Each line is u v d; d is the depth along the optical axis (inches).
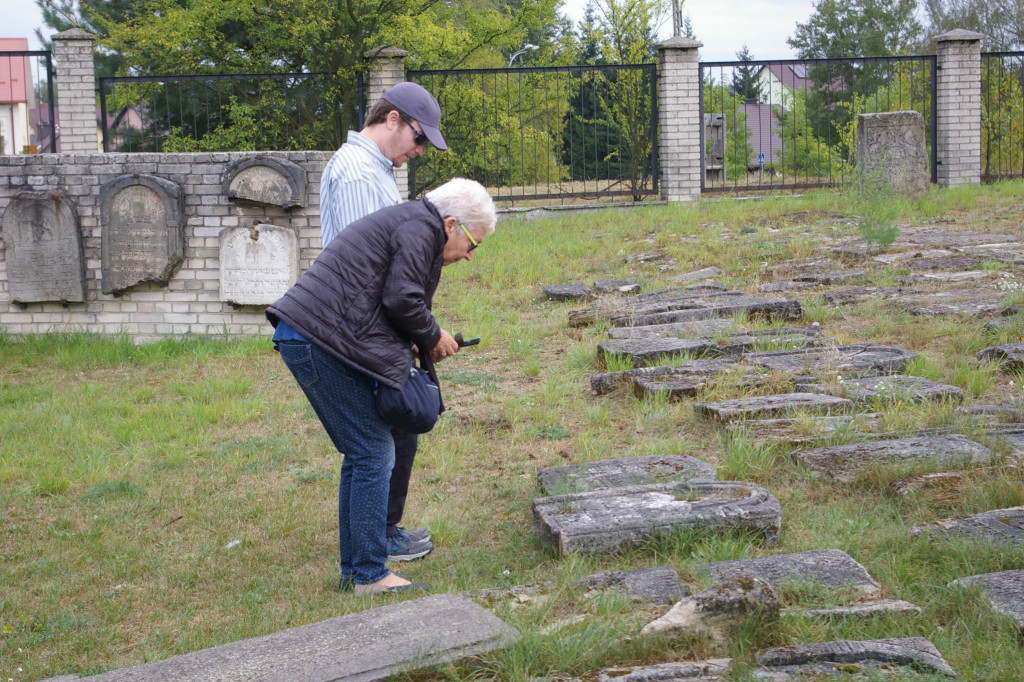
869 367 225.9
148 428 236.8
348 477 140.1
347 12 635.5
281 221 339.9
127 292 344.8
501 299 364.8
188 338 340.5
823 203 523.2
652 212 543.5
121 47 746.8
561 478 171.8
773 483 167.9
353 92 645.3
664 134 611.8
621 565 138.7
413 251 128.6
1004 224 432.1
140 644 129.5
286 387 276.1
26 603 145.3
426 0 721.6
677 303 303.3
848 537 141.0
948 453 166.4
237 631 127.5
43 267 342.0
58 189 340.5
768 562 128.4
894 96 796.6
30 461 213.8
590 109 967.6
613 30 820.0
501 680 101.5
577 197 668.7
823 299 306.0
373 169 149.9
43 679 112.4
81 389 281.6
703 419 204.8
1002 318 261.9
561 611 117.1
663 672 98.5
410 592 135.4
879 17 1739.7
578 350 273.4
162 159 338.3
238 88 729.6
